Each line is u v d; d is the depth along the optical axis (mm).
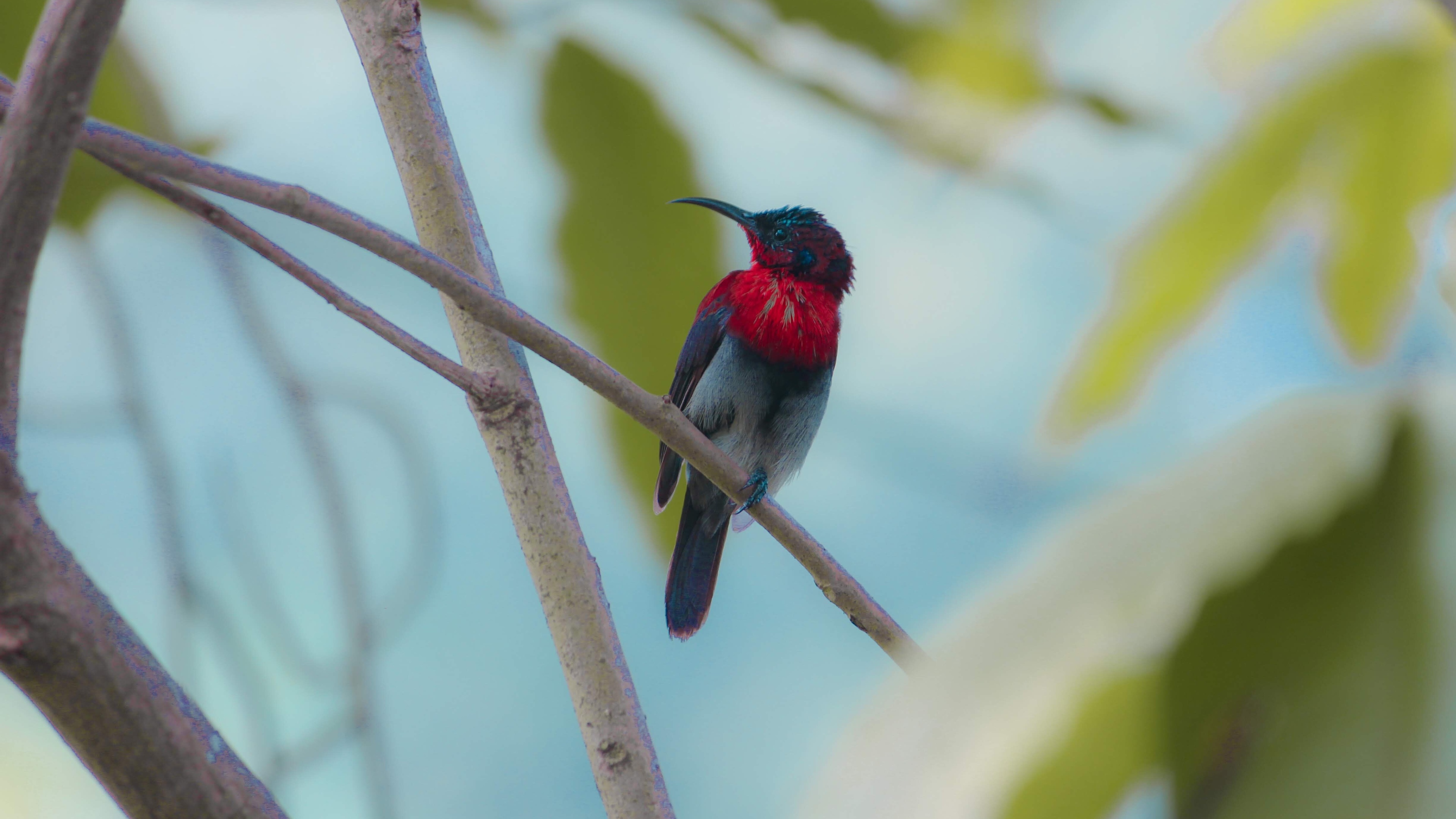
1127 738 551
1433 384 628
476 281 1975
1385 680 556
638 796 2055
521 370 2258
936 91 1956
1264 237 1233
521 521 2203
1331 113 1324
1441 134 1324
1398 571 571
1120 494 618
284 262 1912
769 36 2215
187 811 1341
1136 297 1055
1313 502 585
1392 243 1243
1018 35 1335
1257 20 1692
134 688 1310
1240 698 564
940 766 539
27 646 1243
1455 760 528
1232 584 566
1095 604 569
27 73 1274
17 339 1277
